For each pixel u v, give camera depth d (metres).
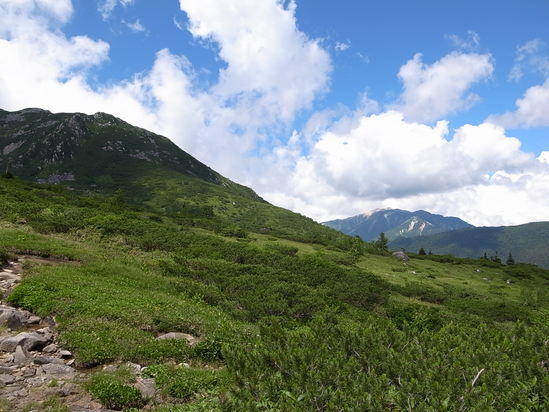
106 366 11.88
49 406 8.66
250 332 17.83
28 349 11.93
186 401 10.32
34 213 47.97
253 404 6.59
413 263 97.69
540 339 9.05
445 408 5.86
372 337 9.27
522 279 102.06
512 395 6.37
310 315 26.31
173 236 51.16
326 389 6.83
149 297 20.58
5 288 18.16
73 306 15.83
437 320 30.97
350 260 72.06
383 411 6.19
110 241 43.06
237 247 52.47
